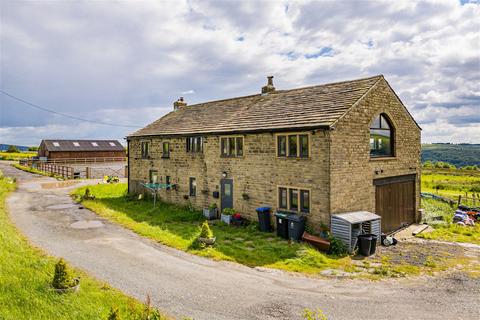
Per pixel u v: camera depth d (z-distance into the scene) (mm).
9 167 51312
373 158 16953
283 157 16156
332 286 10078
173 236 14875
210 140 20297
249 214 18000
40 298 7398
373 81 16906
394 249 14445
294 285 10062
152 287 9422
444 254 13648
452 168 71125
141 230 15672
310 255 12594
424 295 9453
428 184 38688
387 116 17938
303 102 18016
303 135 15477
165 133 23734
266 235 15852
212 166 20219
